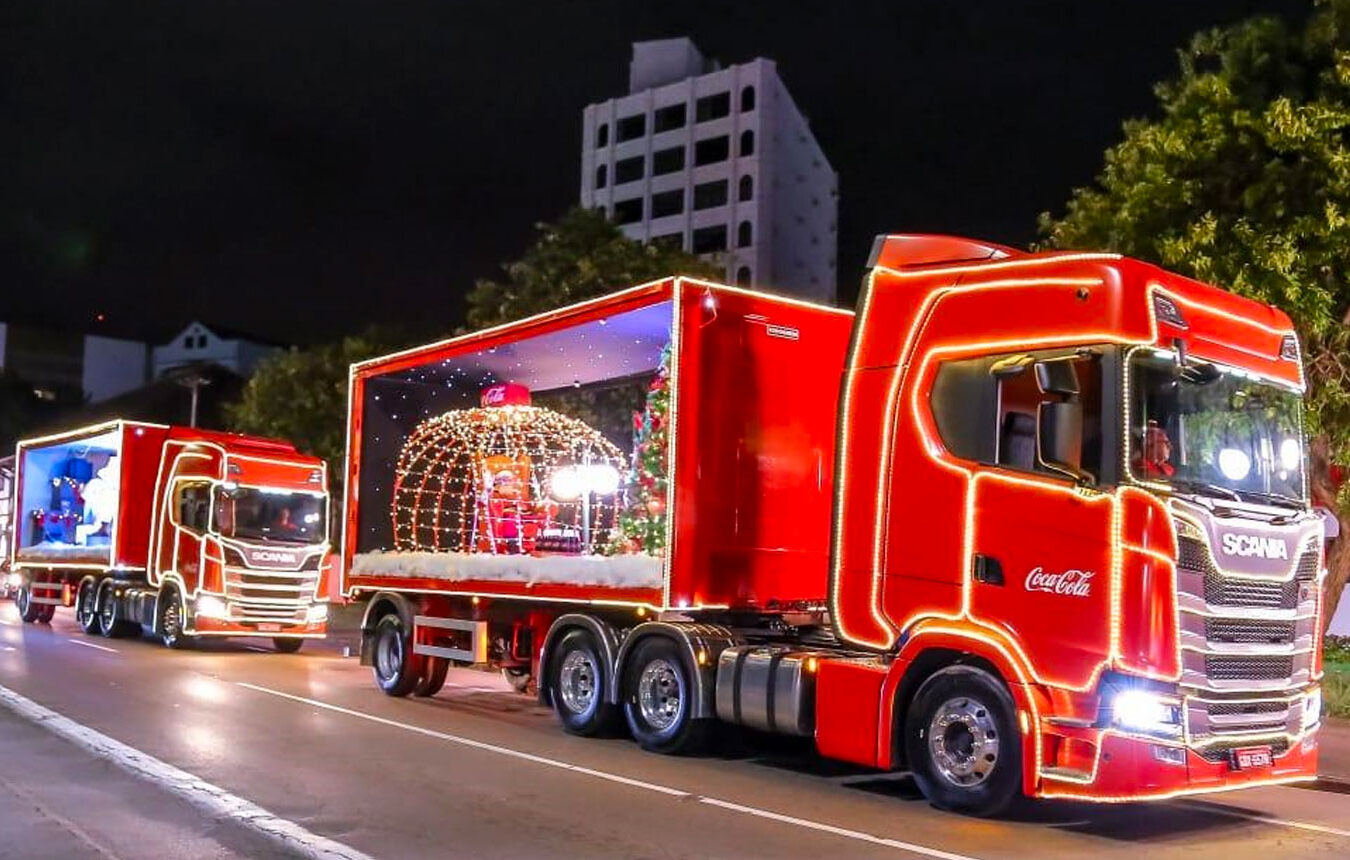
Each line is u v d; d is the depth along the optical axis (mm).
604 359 14234
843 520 9859
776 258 72250
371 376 16547
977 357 9180
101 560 24359
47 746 11320
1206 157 16453
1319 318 15531
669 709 11445
